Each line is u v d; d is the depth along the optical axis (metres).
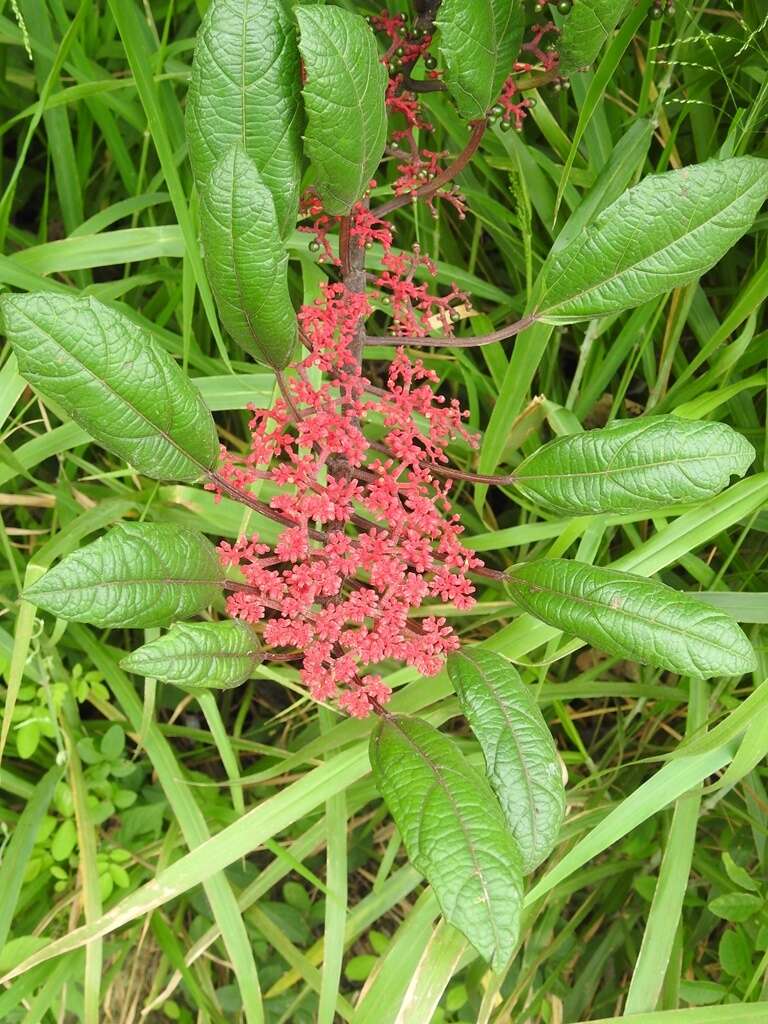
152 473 0.42
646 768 0.66
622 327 0.65
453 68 0.41
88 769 0.61
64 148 0.63
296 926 0.65
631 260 0.44
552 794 0.43
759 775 0.62
